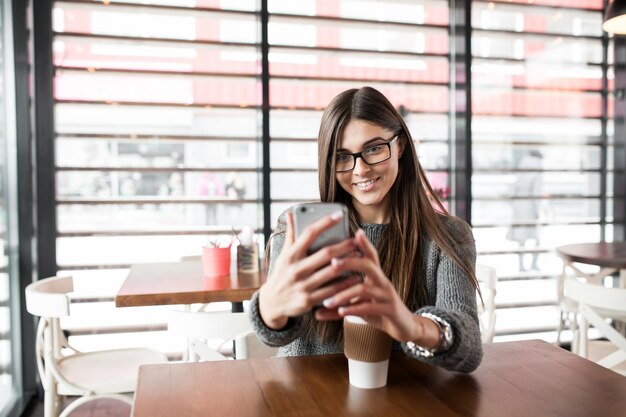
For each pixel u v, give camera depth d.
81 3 2.96
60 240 2.99
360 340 0.85
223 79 3.18
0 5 2.54
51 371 1.90
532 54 3.64
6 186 2.58
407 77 3.45
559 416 0.76
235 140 3.23
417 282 1.14
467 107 3.41
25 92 2.78
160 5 3.07
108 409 2.76
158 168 3.13
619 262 2.62
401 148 1.16
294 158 3.29
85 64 2.99
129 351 2.25
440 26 3.46
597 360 2.20
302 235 0.72
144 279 2.13
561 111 3.73
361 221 1.22
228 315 1.59
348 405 0.80
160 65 3.10
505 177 3.66
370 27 3.37
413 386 0.88
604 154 3.85
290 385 0.88
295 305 0.75
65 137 2.97
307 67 3.28
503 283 3.71
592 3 3.74
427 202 1.17
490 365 0.98
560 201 3.79
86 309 3.06
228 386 0.88
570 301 2.97
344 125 1.09
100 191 3.05
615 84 3.82
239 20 3.18
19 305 2.78
